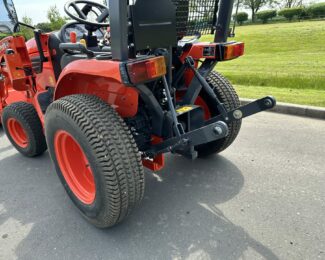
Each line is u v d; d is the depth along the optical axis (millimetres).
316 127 4059
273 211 2439
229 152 3443
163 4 1939
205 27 2451
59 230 2355
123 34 1806
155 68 1854
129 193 2041
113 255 2102
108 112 2023
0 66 3818
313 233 2191
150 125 2514
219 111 2721
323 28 15891
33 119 3232
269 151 3422
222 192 2727
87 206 2291
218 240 2176
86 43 2961
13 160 3549
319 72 7082
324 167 3039
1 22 3893
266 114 4660
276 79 6582
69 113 2027
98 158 1936
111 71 1836
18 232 2346
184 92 2797
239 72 7809
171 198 2678
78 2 2875
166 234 2262
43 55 3043
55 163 2545
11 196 2822
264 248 2080
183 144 2096
